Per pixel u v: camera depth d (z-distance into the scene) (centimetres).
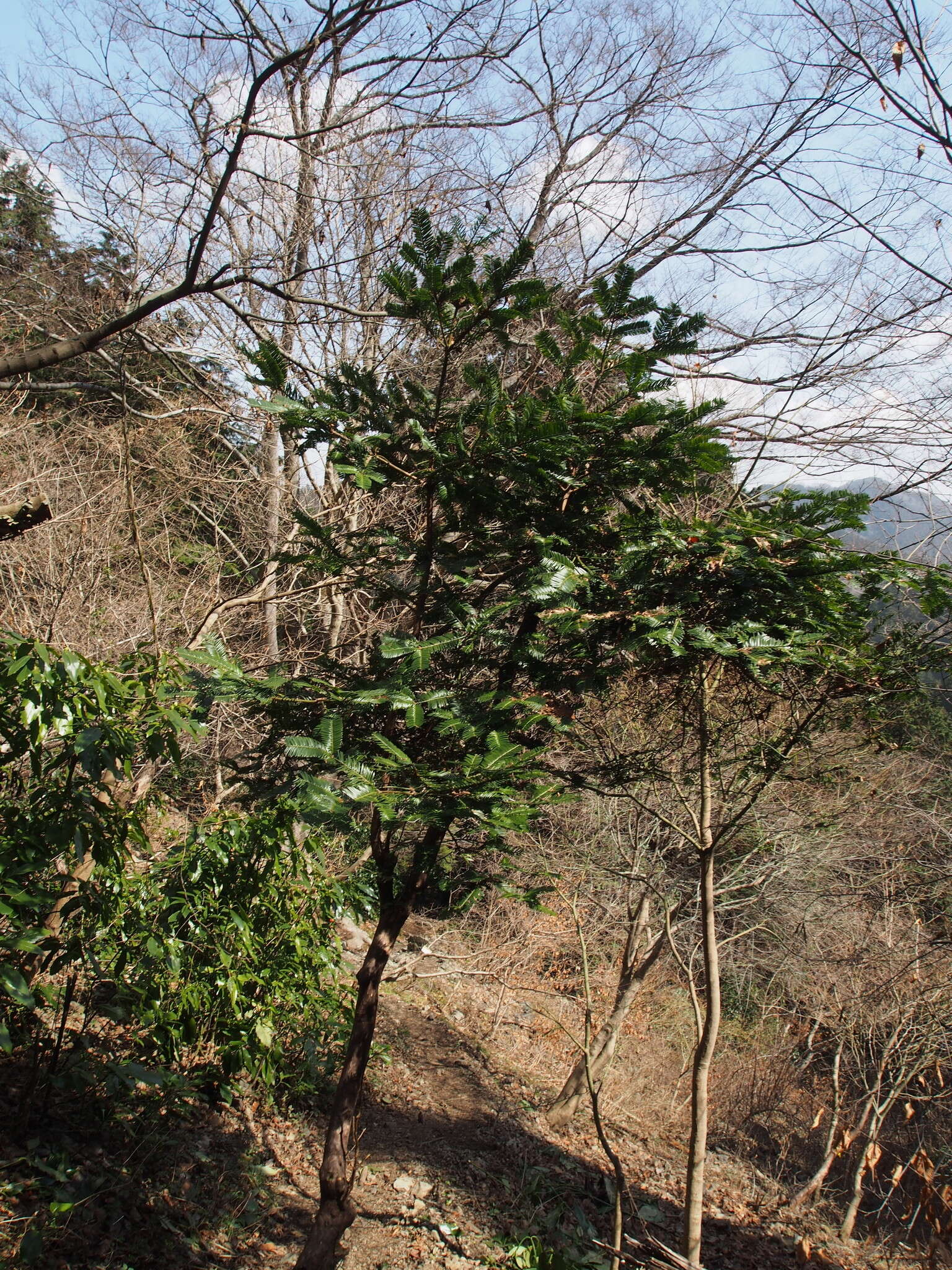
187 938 452
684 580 300
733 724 429
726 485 448
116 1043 479
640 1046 811
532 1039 818
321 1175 313
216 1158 460
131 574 805
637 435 315
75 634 688
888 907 712
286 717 296
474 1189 545
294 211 816
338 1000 558
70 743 337
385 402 303
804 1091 767
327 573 326
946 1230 501
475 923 877
